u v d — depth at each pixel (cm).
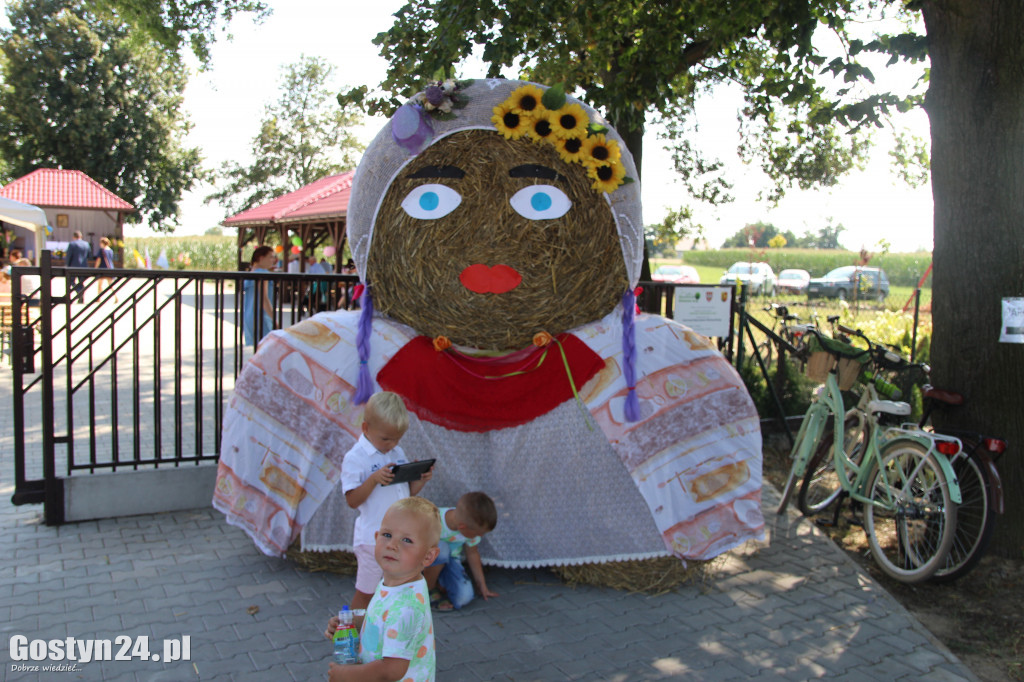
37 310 1108
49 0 3688
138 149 3894
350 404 398
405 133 378
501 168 384
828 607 390
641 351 403
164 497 492
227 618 354
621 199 396
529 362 393
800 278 2872
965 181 441
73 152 3788
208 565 414
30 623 342
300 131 4234
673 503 403
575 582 409
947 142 448
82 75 3741
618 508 404
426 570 371
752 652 342
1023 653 350
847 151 940
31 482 468
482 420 396
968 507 423
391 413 316
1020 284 433
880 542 481
